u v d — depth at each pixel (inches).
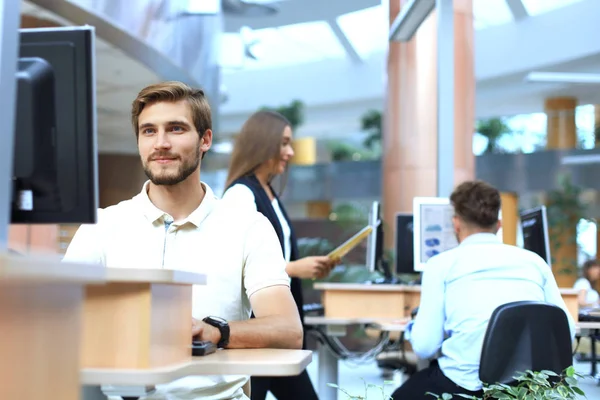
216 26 604.7
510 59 797.2
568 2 749.3
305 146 1114.1
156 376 64.4
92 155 77.7
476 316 137.6
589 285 289.9
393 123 413.7
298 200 1011.9
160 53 435.8
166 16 447.8
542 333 127.3
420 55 406.0
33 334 48.9
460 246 144.8
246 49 802.2
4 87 67.3
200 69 535.8
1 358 46.2
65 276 48.8
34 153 76.9
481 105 908.0
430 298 142.9
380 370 343.6
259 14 711.7
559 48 757.9
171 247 100.3
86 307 67.2
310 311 211.3
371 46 978.1
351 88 1025.5
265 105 1077.8
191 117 99.9
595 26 725.3
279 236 154.2
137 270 65.7
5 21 67.4
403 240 225.8
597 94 804.6
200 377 94.0
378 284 215.3
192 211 102.1
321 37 951.6
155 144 98.6
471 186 147.2
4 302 46.0
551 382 124.5
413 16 217.8
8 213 67.4
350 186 987.9
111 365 66.4
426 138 406.3
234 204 104.1
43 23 364.8
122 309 66.7
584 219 619.2
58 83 77.2
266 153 157.4
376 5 781.3
